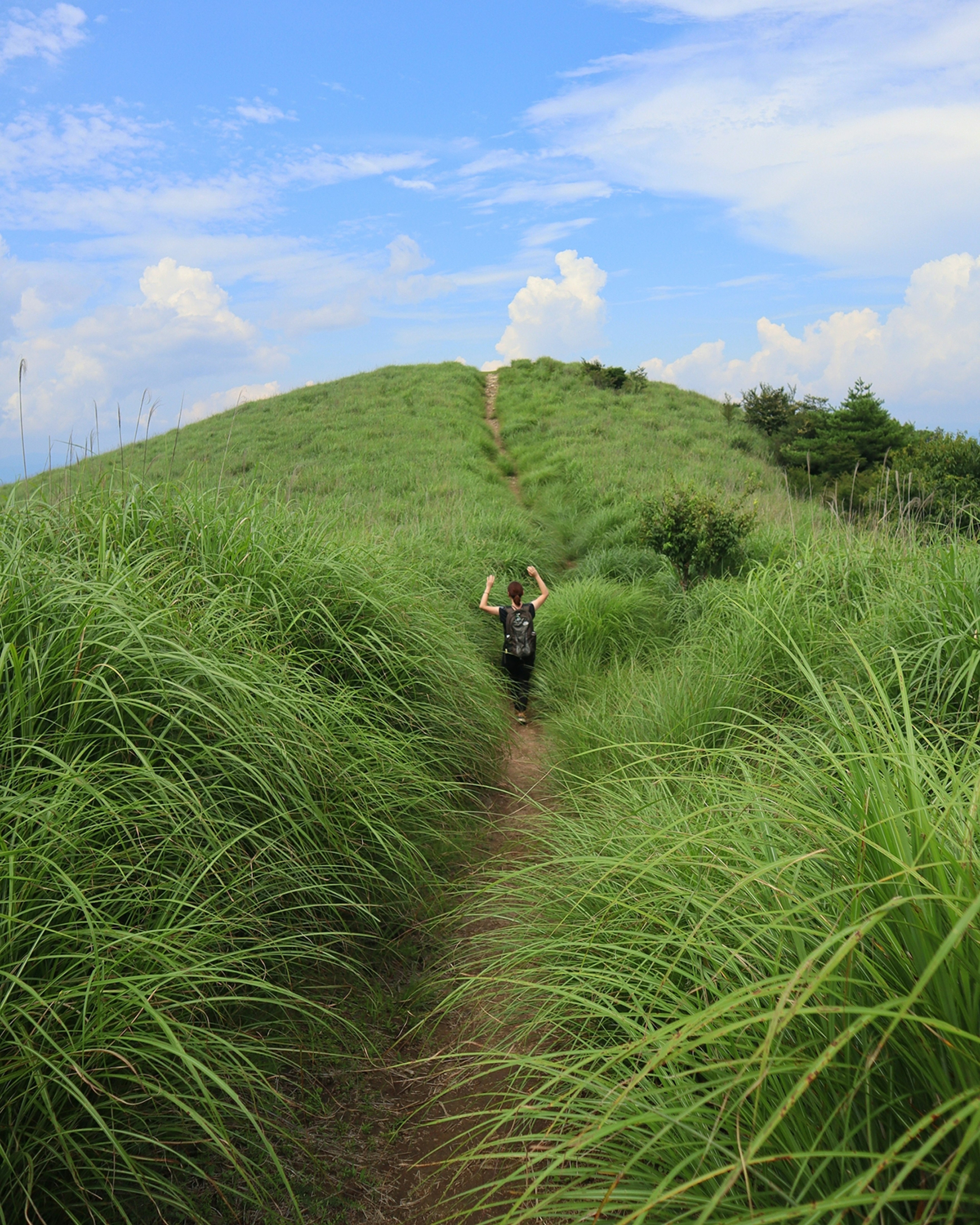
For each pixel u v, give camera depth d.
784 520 10.95
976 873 1.40
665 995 2.01
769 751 3.14
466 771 4.66
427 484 18.64
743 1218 1.09
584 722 5.03
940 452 13.42
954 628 4.00
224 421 32.00
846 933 1.12
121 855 2.22
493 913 3.12
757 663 4.82
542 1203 1.50
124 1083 1.88
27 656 2.53
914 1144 1.28
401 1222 1.95
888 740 1.82
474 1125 2.29
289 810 2.96
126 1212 1.78
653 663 6.55
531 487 21.58
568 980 2.42
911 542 6.04
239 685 2.82
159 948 2.04
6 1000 1.71
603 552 11.96
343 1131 2.24
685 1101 1.59
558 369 42.31
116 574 3.19
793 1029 1.57
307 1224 1.90
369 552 5.64
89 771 2.35
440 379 39.19
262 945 2.40
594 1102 1.68
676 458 23.30
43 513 3.86
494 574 9.60
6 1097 1.68
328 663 4.19
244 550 4.43
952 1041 1.23
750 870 2.03
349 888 3.01
